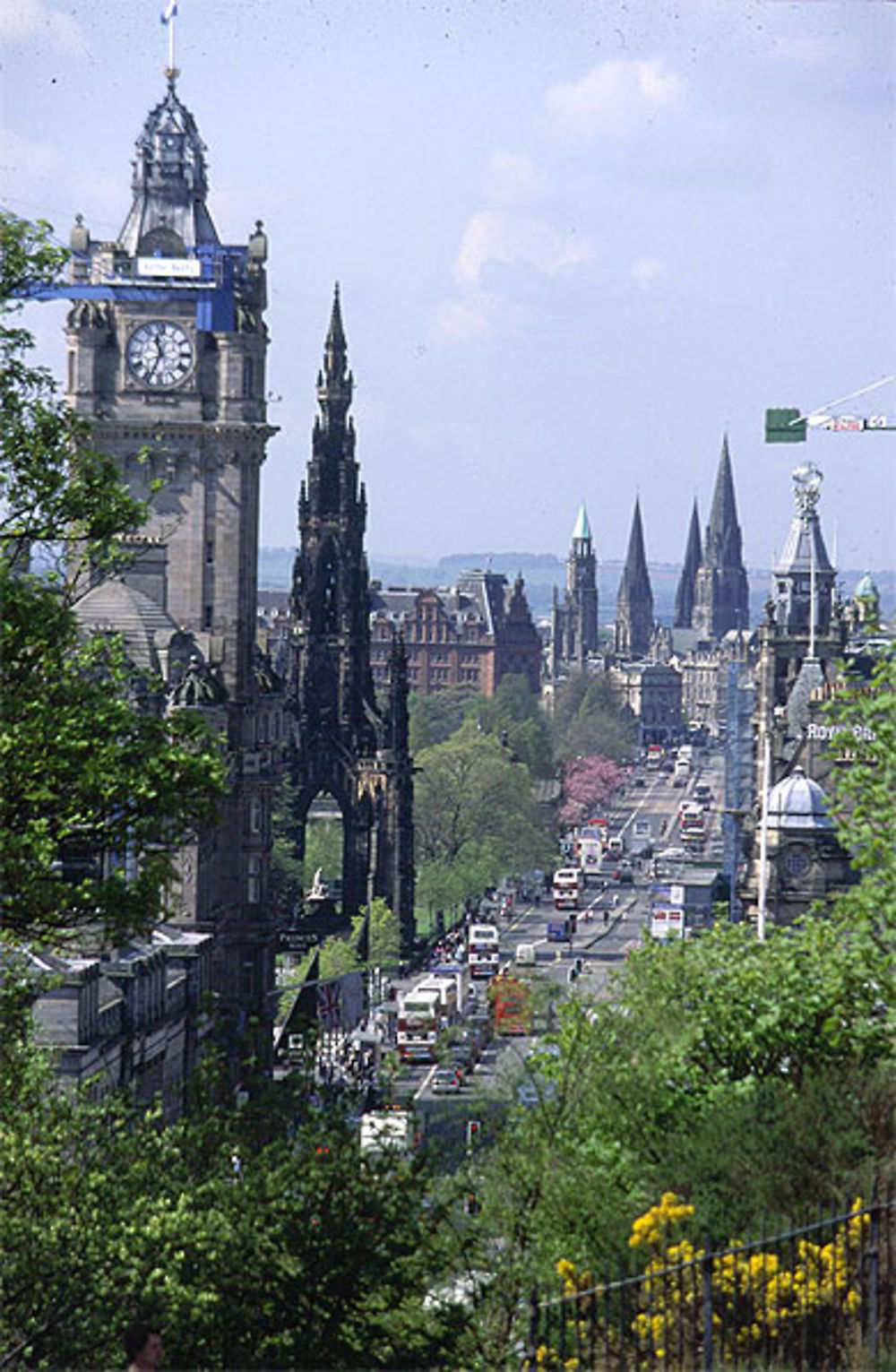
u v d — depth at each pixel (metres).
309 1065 93.12
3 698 90.56
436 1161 86.88
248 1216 82.69
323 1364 81.62
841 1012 101.56
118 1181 86.12
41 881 90.69
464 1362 82.50
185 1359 81.00
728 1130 86.56
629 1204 85.69
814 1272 73.50
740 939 107.62
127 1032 152.25
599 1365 73.06
